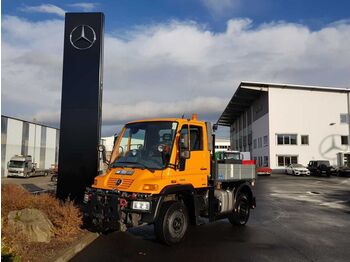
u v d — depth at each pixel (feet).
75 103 35.17
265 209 42.78
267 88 156.15
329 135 154.51
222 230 29.04
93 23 35.73
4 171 121.90
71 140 34.88
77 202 34.04
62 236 22.58
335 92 156.46
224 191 29.22
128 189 21.79
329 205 47.29
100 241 24.27
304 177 125.08
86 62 35.42
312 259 20.98
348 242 25.34
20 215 22.12
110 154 25.68
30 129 142.10
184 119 24.56
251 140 191.31
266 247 23.57
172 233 22.88
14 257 16.84
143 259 20.33
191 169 24.58
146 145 24.30
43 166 153.89
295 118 154.71
